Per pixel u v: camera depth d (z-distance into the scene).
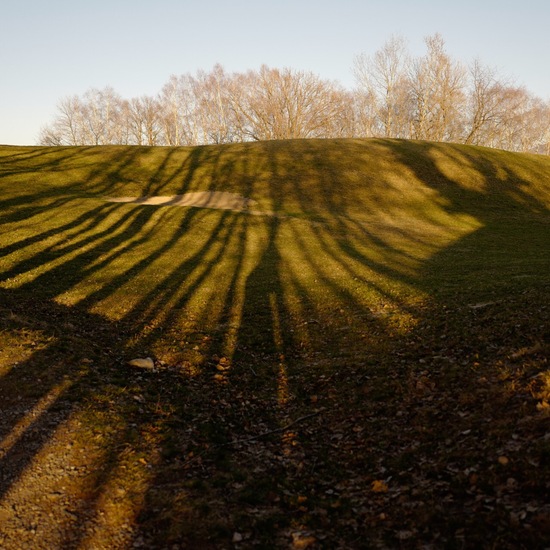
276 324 14.44
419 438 7.74
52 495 6.52
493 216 34.94
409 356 11.12
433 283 17.70
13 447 7.42
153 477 7.01
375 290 17.30
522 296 14.20
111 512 6.28
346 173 41.59
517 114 82.00
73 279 17.61
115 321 14.04
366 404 9.24
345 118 86.12
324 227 29.45
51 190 31.97
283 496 6.70
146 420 8.57
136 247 22.69
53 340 10.93
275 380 10.86
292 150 47.28
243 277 19.47
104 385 9.52
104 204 29.33
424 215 34.47
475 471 6.50
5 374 9.26
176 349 12.23
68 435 7.79
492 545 5.13
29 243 21.20
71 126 96.62
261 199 35.09
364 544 5.64
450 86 69.75
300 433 8.53
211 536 5.87
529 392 8.08
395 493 6.49
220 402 9.70
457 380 9.38
